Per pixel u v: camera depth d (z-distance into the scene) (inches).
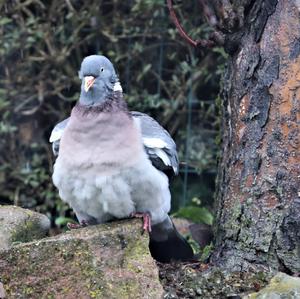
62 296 312.8
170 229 373.7
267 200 350.9
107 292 310.8
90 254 314.8
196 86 557.6
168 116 560.7
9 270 317.7
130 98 559.5
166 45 560.1
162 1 547.8
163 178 341.7
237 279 343.6
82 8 558.6
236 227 359.6
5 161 573.0
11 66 565.6
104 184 327.3
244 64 363.3
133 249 326.0
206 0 387.9
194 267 367.6
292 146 346.0
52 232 549.3
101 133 325.4
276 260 346.9
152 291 315.0
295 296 300.2
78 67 567.2
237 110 366.9
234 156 367.6
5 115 565.6
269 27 353.4
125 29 555.8
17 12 557.9
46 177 566.3
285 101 346.9
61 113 572.4
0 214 390.3
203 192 561.0
